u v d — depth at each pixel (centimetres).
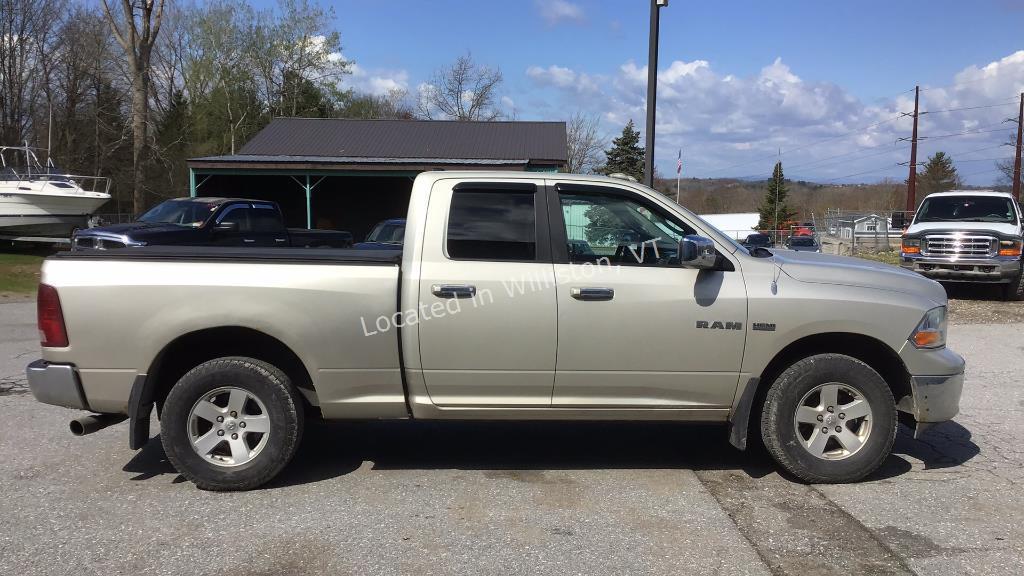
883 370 464
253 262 424
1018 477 457
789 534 374
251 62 4650
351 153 2880
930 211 1486
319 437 546
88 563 339
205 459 427
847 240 3606
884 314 435
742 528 382
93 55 3972
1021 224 1402
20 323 1128
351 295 425
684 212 451
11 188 2270
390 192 2914
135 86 3266
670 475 465
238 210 1373
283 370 450
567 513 402
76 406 425
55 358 421
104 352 419
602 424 585
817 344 457
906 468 475
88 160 4075
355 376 433
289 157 2517
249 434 436
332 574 330
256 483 431
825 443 441
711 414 448
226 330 429
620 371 436
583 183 447
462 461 491
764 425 445
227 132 4538
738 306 432
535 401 442
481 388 437
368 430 564
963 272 1349
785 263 454
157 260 421
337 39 4825
